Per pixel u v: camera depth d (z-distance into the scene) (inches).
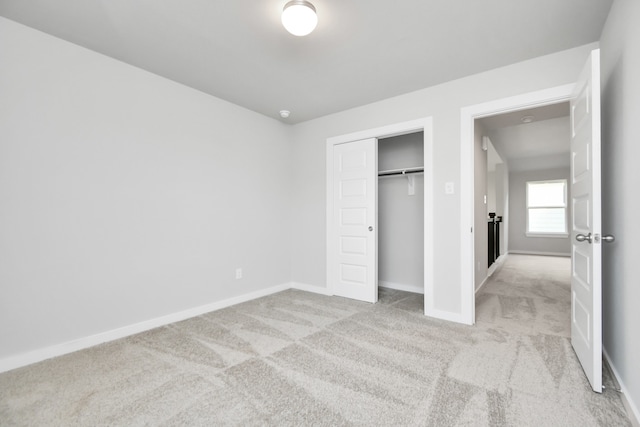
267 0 70.3
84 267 90.6
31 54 81.4
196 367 77.8
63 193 86.7
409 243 158.6
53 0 70.4
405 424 56.4
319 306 129.2
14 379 72.7
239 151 136.3
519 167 317.1
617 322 68.0
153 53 93.8
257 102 132.4
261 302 135.4
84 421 57.9
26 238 80.5
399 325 106.3
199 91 120.6
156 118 107.4
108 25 80.1
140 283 103.0
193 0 70.5
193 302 118.1
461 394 65.4
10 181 78.1
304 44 88.4
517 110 101.7
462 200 108.4
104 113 94.8
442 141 113.0
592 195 65.4
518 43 87.9
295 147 162.4
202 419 58.1
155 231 107.1
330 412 59.9
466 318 107.5
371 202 135.2
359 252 139.3
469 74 106.3
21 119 79.8
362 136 135.6
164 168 109.7
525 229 322.7
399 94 123.1
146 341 94.3
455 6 72.2
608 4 71.4
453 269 110.5
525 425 55.9
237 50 91.8
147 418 58.5
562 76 92.0
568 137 206.7
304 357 82.8
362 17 76.0
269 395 65.6
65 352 86.4
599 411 59.4
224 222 129.9
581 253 76.9
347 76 107.9
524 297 144.7
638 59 56.1
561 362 79.0
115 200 97.2
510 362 79.3
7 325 77.6
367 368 76.7
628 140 61.3
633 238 58.6
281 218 157.1
